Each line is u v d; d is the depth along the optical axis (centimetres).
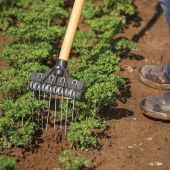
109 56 628
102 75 577
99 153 525
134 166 513
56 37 719
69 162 492
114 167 509
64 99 567
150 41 766
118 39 764
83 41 672
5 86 563
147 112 576
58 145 524
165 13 563
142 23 809
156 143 550
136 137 556
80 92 516
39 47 662
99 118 570
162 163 521
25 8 798
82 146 520
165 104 571
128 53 728
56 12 738
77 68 621
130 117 588
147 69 650
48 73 521
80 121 550
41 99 586
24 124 536
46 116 561
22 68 605
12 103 543
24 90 577
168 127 578
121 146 539
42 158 509
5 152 507
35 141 525
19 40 695
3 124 507
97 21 718
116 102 614
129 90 643
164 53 738
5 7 774
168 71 625
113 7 796
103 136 550
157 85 641
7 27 757
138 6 852
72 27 529
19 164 500
